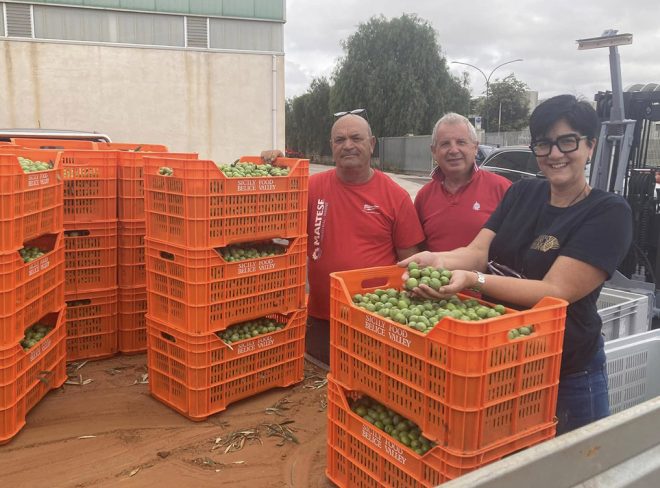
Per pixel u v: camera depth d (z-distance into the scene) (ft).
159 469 10.66
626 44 21.66
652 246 23.15
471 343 7.22
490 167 44.14
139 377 14.82
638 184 22.82
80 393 13.74
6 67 64.08
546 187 9.66
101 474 10.44
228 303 12.76
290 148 230.07
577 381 9.19
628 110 23.91
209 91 71.67
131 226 15.74
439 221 14.70
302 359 14.62
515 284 8.57
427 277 8.72
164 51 69.26
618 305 14.96
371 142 15.17
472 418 7.42
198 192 11.88
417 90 151.84
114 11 66.90
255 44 72.64
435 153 14.40
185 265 12.15
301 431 12.26
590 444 5.27
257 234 13.03
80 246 15.20
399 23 154.40
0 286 11.00
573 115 8.49
